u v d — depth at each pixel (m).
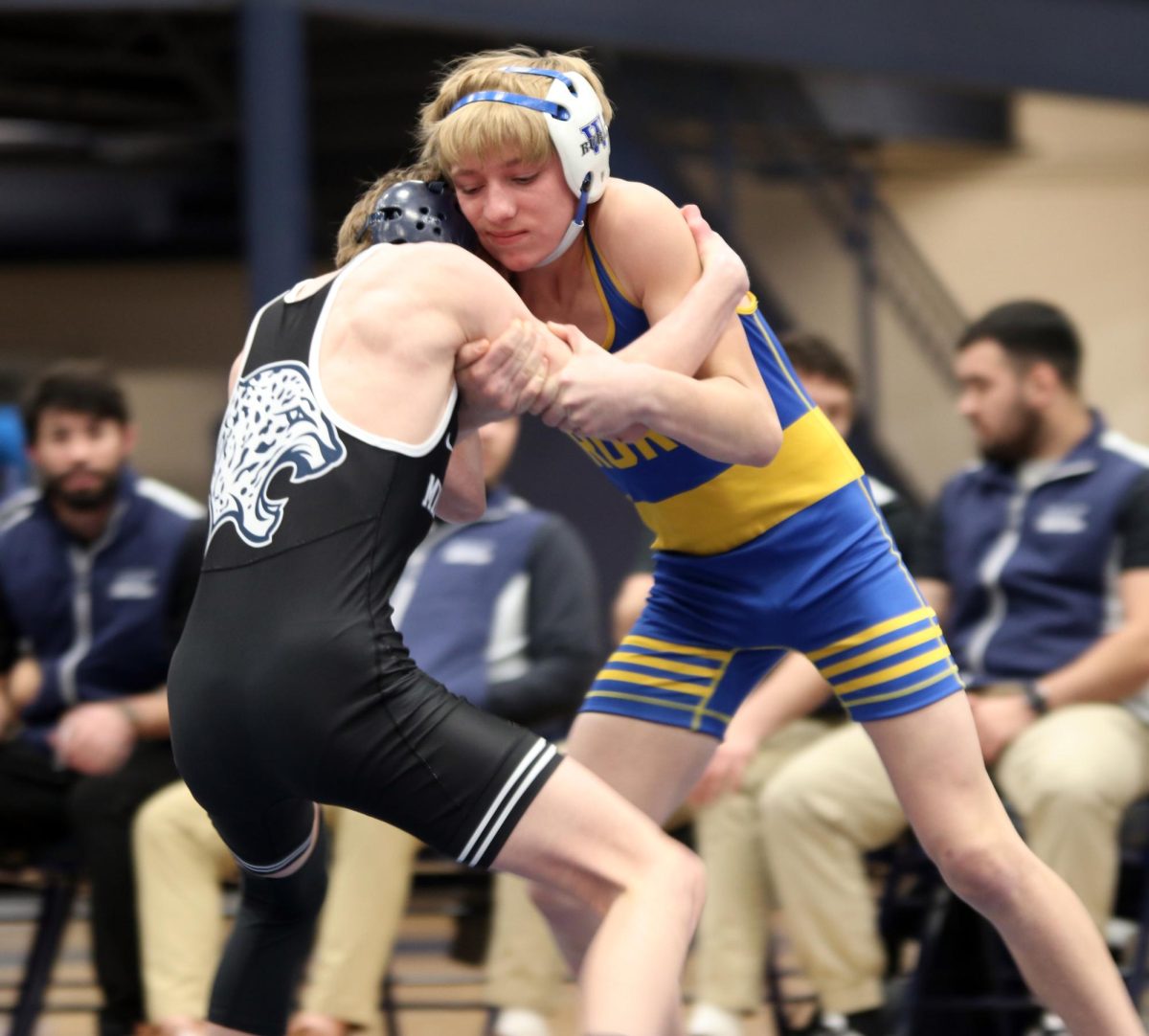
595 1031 5.88
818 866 9.91
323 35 24.59
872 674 7.38
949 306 25.14
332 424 6.25
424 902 12.59
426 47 25.03
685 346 6.60
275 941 7.24
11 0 16.72
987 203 27.66
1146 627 10.23
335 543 6.17
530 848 6.18
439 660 10.73
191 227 29.11
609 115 6.98
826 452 7.51
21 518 11.37
